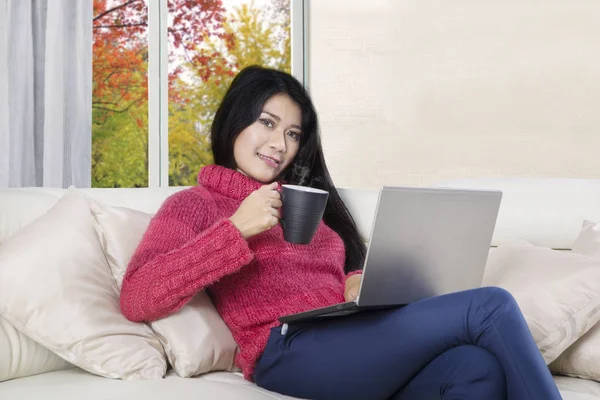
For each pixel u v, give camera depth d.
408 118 4.74
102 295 1.55
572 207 2.13
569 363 1.73
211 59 4.58
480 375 1.20
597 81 4.52
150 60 4.23
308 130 1.95
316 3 4.84
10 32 3.56
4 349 1.48
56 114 3.70
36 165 3.69
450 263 1.41
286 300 1.63
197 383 1.39
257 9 4.74
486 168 4.65
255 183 1.83
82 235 1.62
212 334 1.60
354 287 1.68
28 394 1.33
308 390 1.44
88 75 3.83
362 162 4.80
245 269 1.66
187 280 1.48
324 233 1.87
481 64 4.64
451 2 4.66
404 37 4.73
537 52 4.57
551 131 4.57
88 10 3.83
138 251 1.57
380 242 1.27
